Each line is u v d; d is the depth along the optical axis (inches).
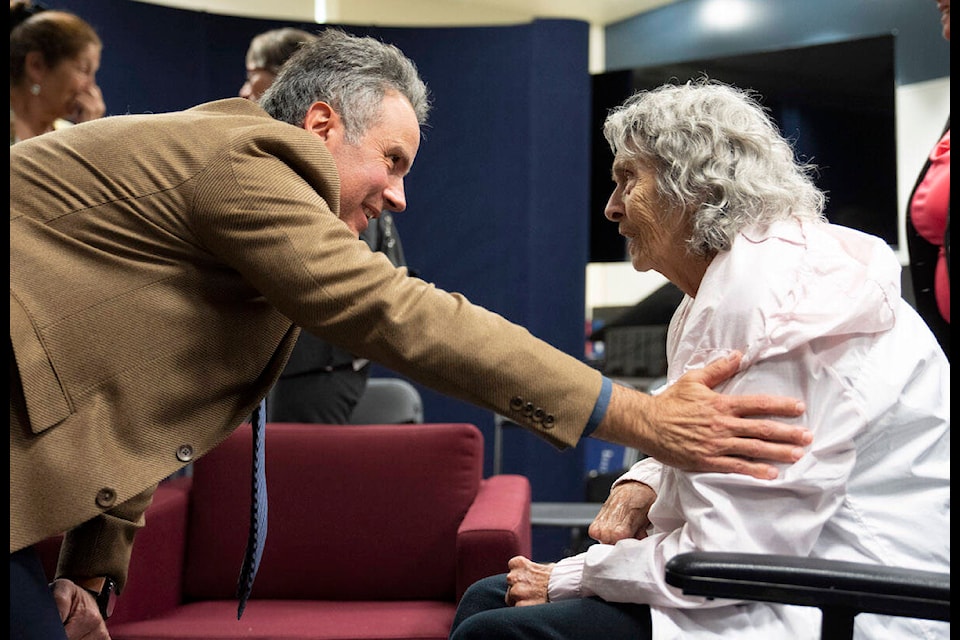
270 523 115.3
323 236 62.5
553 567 71.6
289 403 137.4
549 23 245.4
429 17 304.8
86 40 129.3
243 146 63.1
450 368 62.8
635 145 67.9
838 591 49.1
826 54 220.1
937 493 60.7
